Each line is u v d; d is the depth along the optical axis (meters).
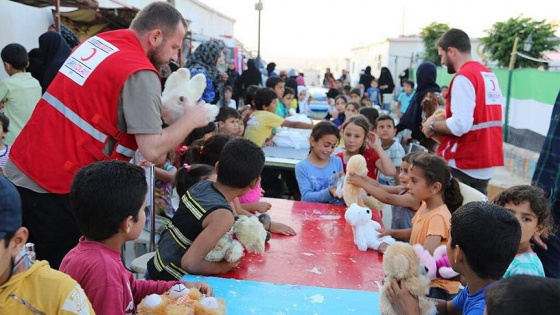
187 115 2.34
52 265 2.32
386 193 3.08
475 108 3.69
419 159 2.60
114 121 2.20
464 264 1.63
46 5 6.26
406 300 1.70
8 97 4.15
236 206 2.80
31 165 2.19
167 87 2.48
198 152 3.48
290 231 2.76
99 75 2.16
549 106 7.31
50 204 2.22
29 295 1.25
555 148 2.97
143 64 2.19
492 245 1.57
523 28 10.95
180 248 2.18
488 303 1.15
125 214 1.60
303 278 2.15
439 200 2.61
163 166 3.70
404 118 5.66
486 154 3.76
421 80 5.55
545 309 1.06
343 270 2.26
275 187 5.07
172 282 1.90
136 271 2.79
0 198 1.19
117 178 1.60
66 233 2.27
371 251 2.52
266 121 5.60
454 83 3.73
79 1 6.23
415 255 1.76
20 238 1.24
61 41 4.67
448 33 4.01
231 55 14.18
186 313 1.58
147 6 2.36
